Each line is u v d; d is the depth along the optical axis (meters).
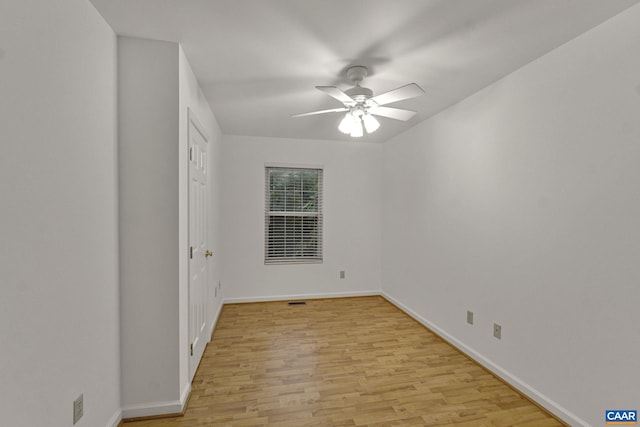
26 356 1.07
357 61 2.03
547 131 1.89
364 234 4.43
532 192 1.99
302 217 4.31
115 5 1.47
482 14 1.54
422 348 2.73
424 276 3.30
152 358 1.80
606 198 1.56
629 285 1.46
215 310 3.29
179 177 1.83
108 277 1.63
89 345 1.45
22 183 1.05
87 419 1.43
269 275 4.16
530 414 1.84
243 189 4.07
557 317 1.82
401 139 3.86
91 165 1.47
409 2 1.45
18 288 1.04
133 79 1.77
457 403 1.94
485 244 2.41
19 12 1.04
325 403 1.93
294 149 4.21
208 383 2.15
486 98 2.42
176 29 1.68
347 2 1.45
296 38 1.76
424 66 2.09
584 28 1.64
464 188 2.67
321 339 2.91
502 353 2.23
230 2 1.45
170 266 1.81
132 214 1.77
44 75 1.15
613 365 1.53
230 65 2.09
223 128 3.72
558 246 1.81
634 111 1.45
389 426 1.72
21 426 1.05
